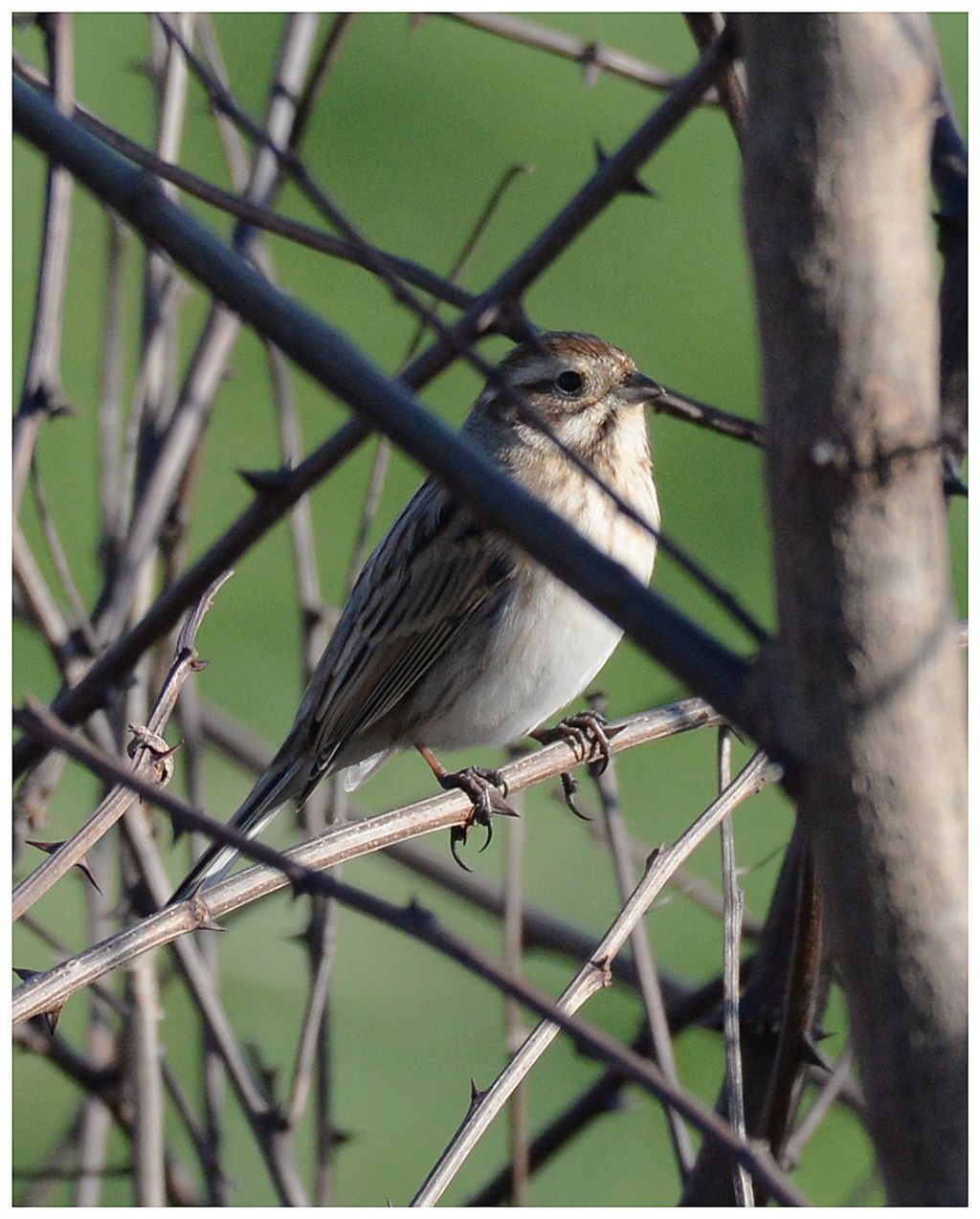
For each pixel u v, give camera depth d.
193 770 8.81
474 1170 12.45
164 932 6.15
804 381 3.77
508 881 8.26
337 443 6.39
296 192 16.27
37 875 6.11
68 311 15.12
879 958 3.82
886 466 3.74
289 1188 7.89
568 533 4.09
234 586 14.71
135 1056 7.89
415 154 16.95
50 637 8.16
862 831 3.80
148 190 4.67
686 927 13.71
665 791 13.98
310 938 8.32
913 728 3.79
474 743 11.12
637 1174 12.55
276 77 8.55
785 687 3.85
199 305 12.31
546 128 17.36
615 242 16.95
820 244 3.74
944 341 6.79
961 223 6.89
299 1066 8.05
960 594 12.63
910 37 3.79
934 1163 3.79
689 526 15.09
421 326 6.61
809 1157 12.18
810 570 3.80
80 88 15.44
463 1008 13.36
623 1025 12.91
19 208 15.91
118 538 8.82
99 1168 8.59
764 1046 7.34
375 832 7.07
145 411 8.91
